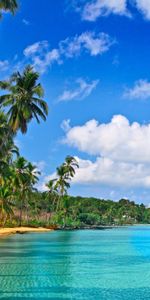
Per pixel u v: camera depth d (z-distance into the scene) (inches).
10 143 2439.7
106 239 2783.0
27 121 2237.9
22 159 3575.3
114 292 877.2
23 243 2190.0
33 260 1402.6
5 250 1763.0
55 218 4852.4
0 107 2230.6
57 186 4471.0
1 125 2225.6
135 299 811.4
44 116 2261.3
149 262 1401.3
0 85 2210.9
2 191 3321.9
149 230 5162.4
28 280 999.0
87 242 2412.6
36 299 796.6
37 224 4315.9
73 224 5167.3
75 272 1144.2
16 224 3971.5
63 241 2427.4
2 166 2498.8
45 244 2143.2
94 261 1414.9
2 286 920.9
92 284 964.6
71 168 4461.1
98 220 6958.7
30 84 2218.3
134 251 1836.9
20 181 3676.2
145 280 1026.7
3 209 3326.8
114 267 1263.5
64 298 810.2
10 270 1159.0
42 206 5905.5
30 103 2234.3
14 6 1334.9
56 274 1099.9
